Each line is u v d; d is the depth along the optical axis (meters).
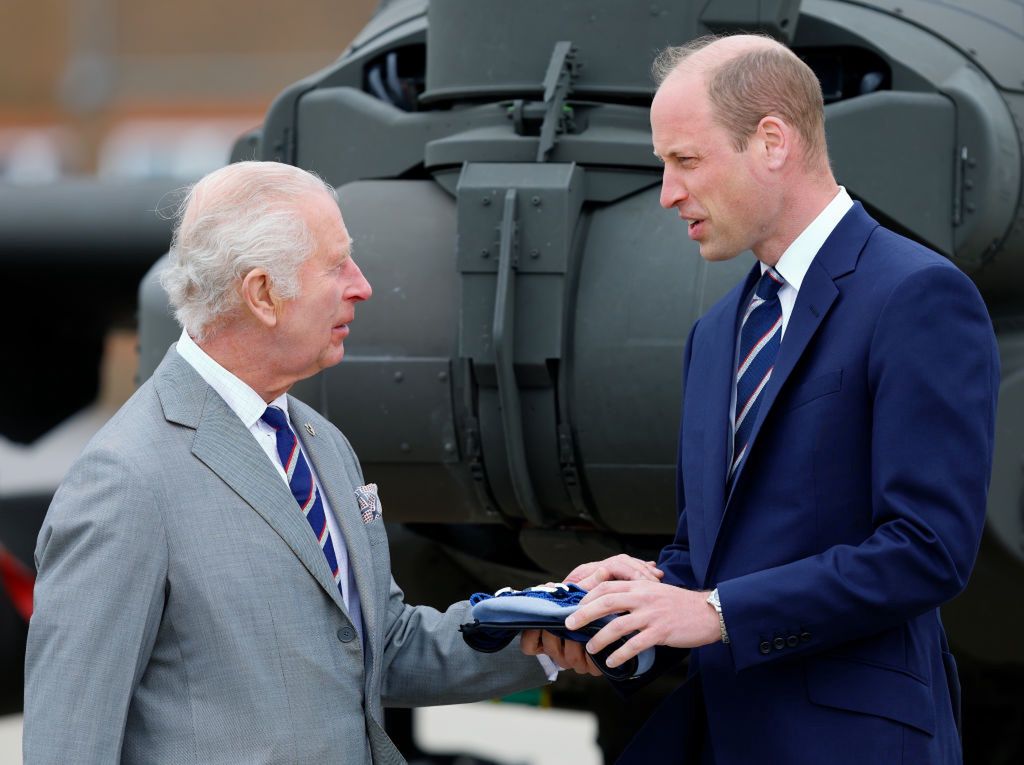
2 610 21.80
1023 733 18.33
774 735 9.88
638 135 13.96
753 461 9.96
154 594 9.45
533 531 14.90
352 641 9.91
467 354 13.43
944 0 15.36
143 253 21.31
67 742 9.11
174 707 9.55
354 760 9.83
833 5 15.02
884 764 9.63
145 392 9.98
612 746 19.75
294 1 97.00
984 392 9.49
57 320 22.66
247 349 9.91
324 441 10.59
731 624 9.55
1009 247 14.11
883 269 9.73
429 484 14.21
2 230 21.62
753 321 10.38
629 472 13.53
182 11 96.25
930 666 10.02
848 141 13.81
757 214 9.95
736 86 9.84
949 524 9.33
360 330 14.05
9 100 97.75
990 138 13.54
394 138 15.10
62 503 9.51
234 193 9.73
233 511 9.67
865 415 9.69
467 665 11.03
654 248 13.58
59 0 98.06
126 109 95.06
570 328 13.55
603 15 14.07
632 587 9.82
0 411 22.91
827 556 9.54
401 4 17.25
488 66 14.44
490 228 13.44
